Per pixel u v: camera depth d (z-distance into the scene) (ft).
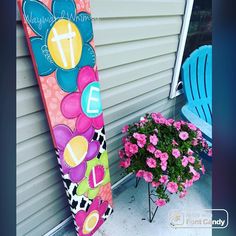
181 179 5.42
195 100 7.54
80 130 4.48
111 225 5.90
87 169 4.82
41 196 4.90
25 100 3.89
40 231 5.23
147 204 6.50
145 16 5.59
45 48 3.64
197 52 7.55
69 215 5.79
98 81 4.65
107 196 5.56
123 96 5.95
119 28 5.10
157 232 5.79
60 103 4.03
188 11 6.66
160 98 7.38
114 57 5.26
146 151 5.48
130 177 7.30
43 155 4.58
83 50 4.22
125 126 5.99
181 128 6.03
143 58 6.05
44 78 3.73
